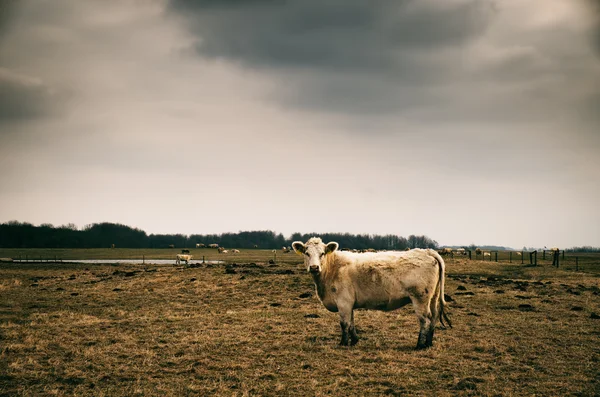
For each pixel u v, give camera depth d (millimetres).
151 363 11922
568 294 23906
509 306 20031
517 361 11742
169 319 18156
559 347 13039
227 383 10352
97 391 9953
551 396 9328
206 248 125688
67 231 166000
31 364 11781
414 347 13180
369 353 12562
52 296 25500
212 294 25156
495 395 9398
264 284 27516
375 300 13383
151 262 63469
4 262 57312
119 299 24297
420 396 9438
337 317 18078
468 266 44938
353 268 13383
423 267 13008
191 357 12398
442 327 15750
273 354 12625
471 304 20578
